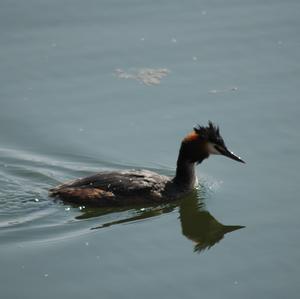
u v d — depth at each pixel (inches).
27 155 698.2
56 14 887.7
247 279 526.9
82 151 702.5
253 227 597.0
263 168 672.4
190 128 723.4
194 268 542.3
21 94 772.0
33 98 767.1
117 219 615.8
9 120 738.2
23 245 569.3
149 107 755.4
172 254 563.2
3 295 506.3
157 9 901.8
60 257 552.7
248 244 574.6
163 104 759.1
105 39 850.1
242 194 645.3
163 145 708.0
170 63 816.3
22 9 893.8
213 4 911.7
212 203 639.8
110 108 755.4
